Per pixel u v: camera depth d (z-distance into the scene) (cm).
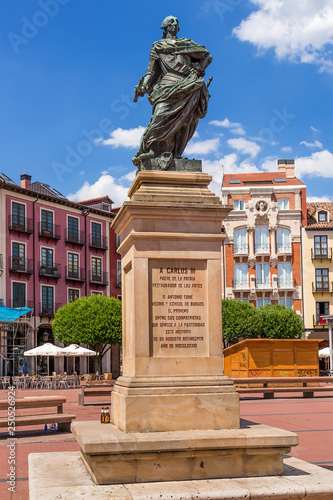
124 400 612
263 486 532
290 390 1878
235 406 629
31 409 1628
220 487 529
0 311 3325
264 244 5266
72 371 4559
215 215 670
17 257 4175
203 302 665
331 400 1834
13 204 4188
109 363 4859
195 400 621
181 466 566
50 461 647
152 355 646
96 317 3856
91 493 511
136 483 552
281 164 5584
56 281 4481
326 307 5175
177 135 767
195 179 702
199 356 653
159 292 659
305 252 5244
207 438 566
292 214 5281
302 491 524
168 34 791
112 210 5350
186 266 668
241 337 4681
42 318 4331
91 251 4825
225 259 5253
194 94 756
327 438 978
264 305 4916
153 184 697
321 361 4862
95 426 655
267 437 575
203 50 773
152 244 659
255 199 5281
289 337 4538
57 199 4491
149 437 567
